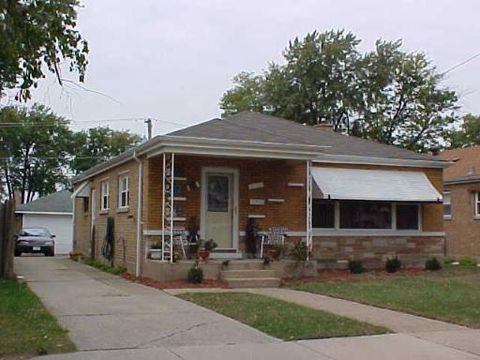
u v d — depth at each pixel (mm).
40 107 55312
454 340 9094
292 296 13812
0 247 16703
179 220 17531
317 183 19234
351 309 11891
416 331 9758
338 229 19844
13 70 8172
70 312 11133
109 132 62188
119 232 20578
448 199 28359
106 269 20531
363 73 45656
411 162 20859
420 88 46156
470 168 27594
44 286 15328
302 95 45188
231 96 53656
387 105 46375
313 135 21844
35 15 7418
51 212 41625
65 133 59188
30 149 57844
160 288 14977
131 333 9289
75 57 8102
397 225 20766
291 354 8117
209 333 9375
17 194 49594
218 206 18109
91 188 26094
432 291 14438
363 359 7914
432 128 46500
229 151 16703
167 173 17312
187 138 16109
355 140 22172
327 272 19047
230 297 13297
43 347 8133
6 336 8781
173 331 9492
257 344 8680
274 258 17797
